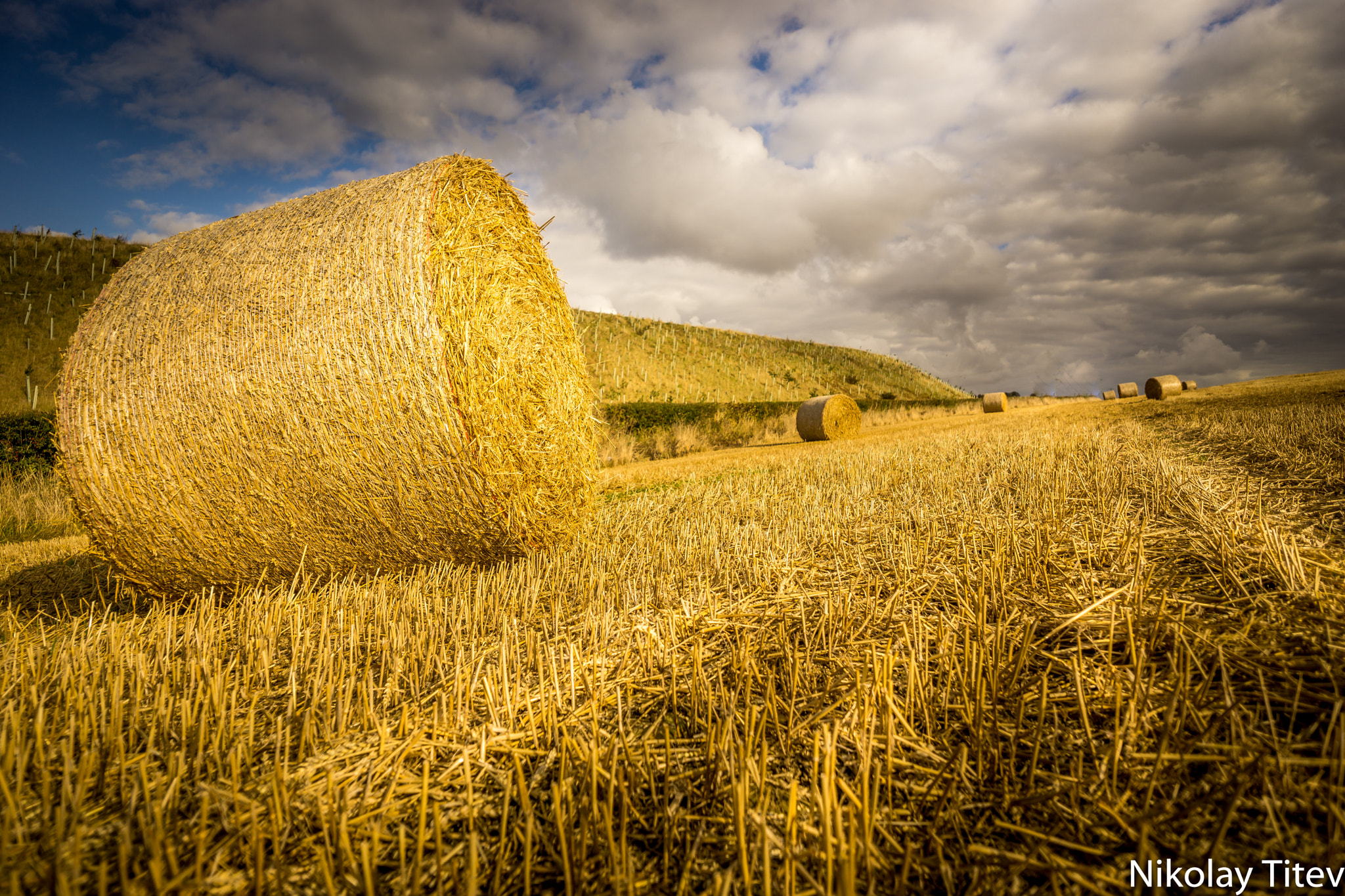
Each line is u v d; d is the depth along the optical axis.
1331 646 2.26
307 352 4.48
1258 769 1.70
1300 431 7.89
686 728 2.37
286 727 2.53
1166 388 30.02
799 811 1.83
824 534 5.04
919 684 2.30
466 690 2.77
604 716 2.50
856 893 1.51
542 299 6.11
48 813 1.89
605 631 3.29
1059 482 5.86
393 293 4.43
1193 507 4.30
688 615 3.57
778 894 1.54
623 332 55.59
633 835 1.78
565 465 6.10
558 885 1.62
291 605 4.27
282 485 4.68
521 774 1.81
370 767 2.22
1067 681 2.39
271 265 4.72
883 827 1.71
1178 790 1.74
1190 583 3.11
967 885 1.54
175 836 1.85
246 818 1.89
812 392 58.62
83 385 4.75
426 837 1.84
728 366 57.28
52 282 35.97
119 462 4.73
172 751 2.37
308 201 5.17
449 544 4.96
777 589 3.92
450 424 4.46
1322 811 1.59
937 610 3.26
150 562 5.00
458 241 4.71
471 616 3.79
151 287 4.95
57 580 6.04
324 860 1.57
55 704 2.81
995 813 1.78
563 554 5.51
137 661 3.11
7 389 25.69
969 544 4.36
